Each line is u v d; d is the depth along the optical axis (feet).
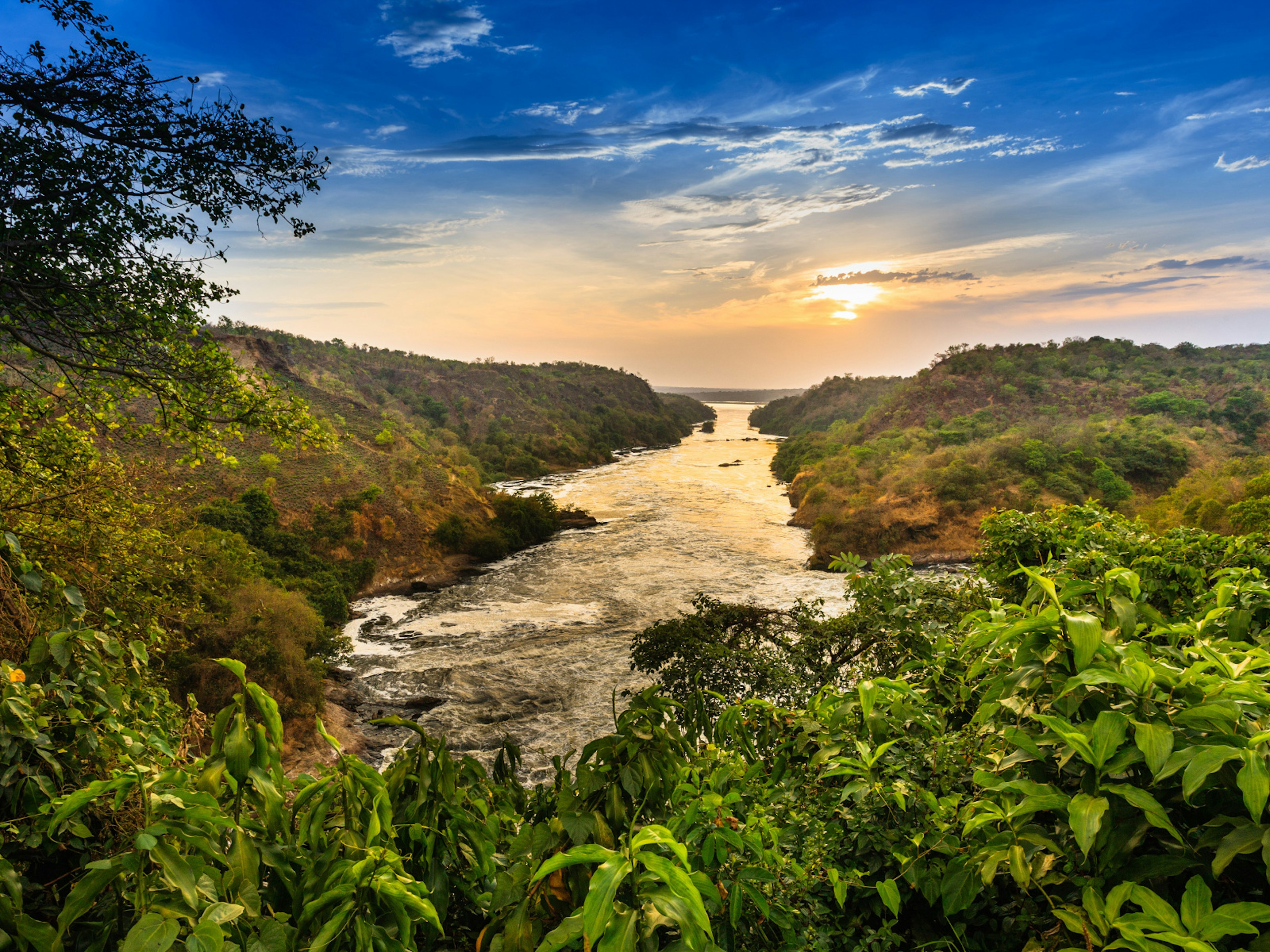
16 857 5.22
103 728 6.43
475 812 5.65
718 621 39.47
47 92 18.08
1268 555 11.68
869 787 5.58
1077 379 296.30
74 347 20.42
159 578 26.23
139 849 3.45
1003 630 4.66
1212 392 263.08
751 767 6.76
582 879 4.36
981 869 4.65
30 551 17.97
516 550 134.10
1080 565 8.79
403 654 79.20
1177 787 3.85
